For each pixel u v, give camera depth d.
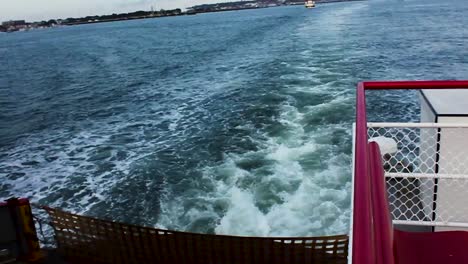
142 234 6.68
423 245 2.33
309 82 25.28
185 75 37.25
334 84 24.06
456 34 49.56
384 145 5.36
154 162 14.54
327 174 11.62
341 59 34.03
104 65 54.00
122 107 26.41
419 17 80.62
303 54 38.38
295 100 20.70
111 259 7.03
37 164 16.33
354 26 66.38
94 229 6.96
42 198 12.79
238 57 44.09
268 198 10.73
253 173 12.36
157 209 11.23
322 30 62.34
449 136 3.97
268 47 48.91
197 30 114.06
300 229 9.32
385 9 121.00
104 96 31.73
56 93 35.84
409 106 18.81
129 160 15.25
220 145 15.36
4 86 43.12
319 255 6.28
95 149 17.38
